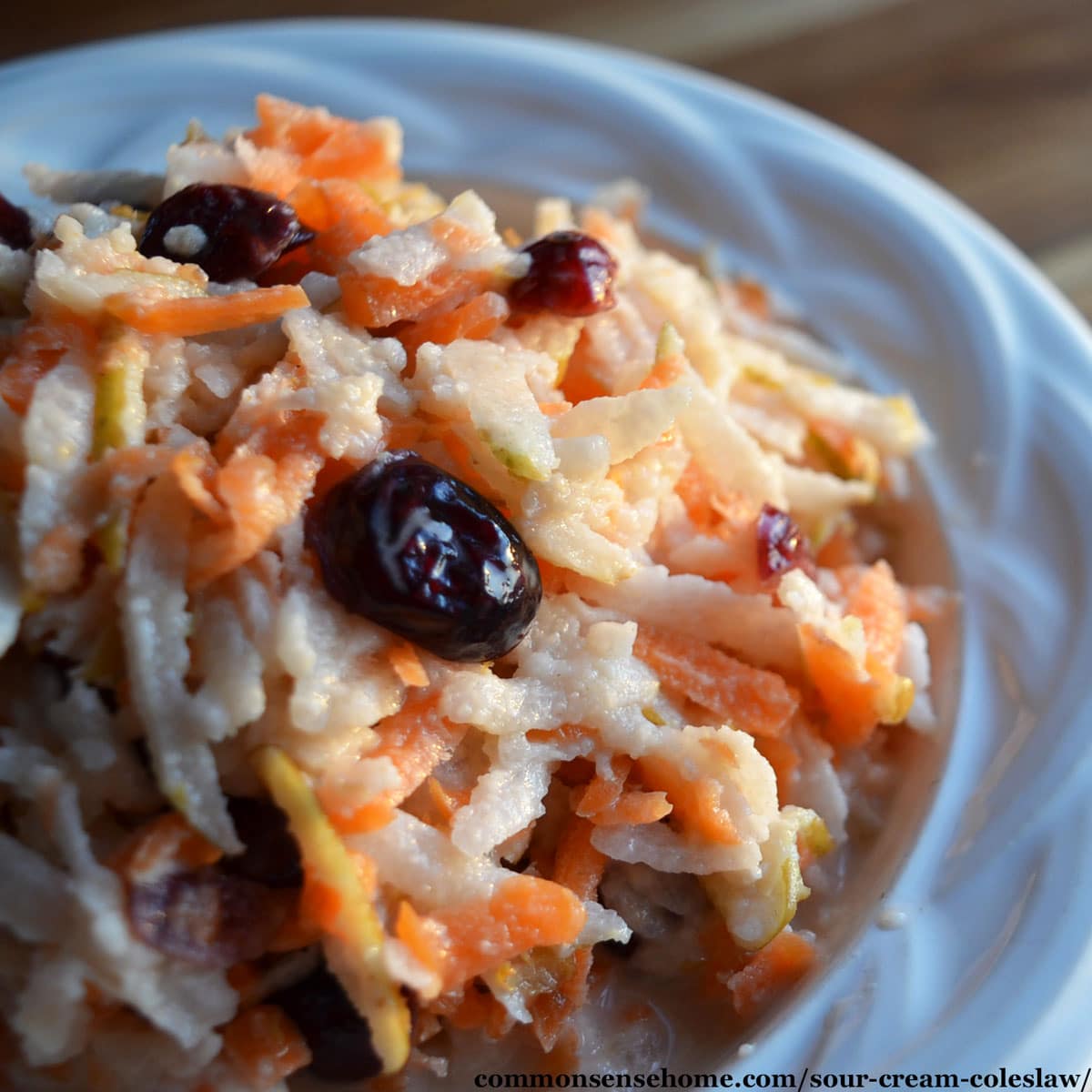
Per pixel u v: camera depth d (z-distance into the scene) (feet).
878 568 0.44
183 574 0.36
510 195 0.52
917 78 0.60
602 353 0.43
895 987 0.37
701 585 0.40
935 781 0.41
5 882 0.34
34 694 0.36
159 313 0.37
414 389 0.39
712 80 0.54
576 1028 0.39
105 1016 0.35
